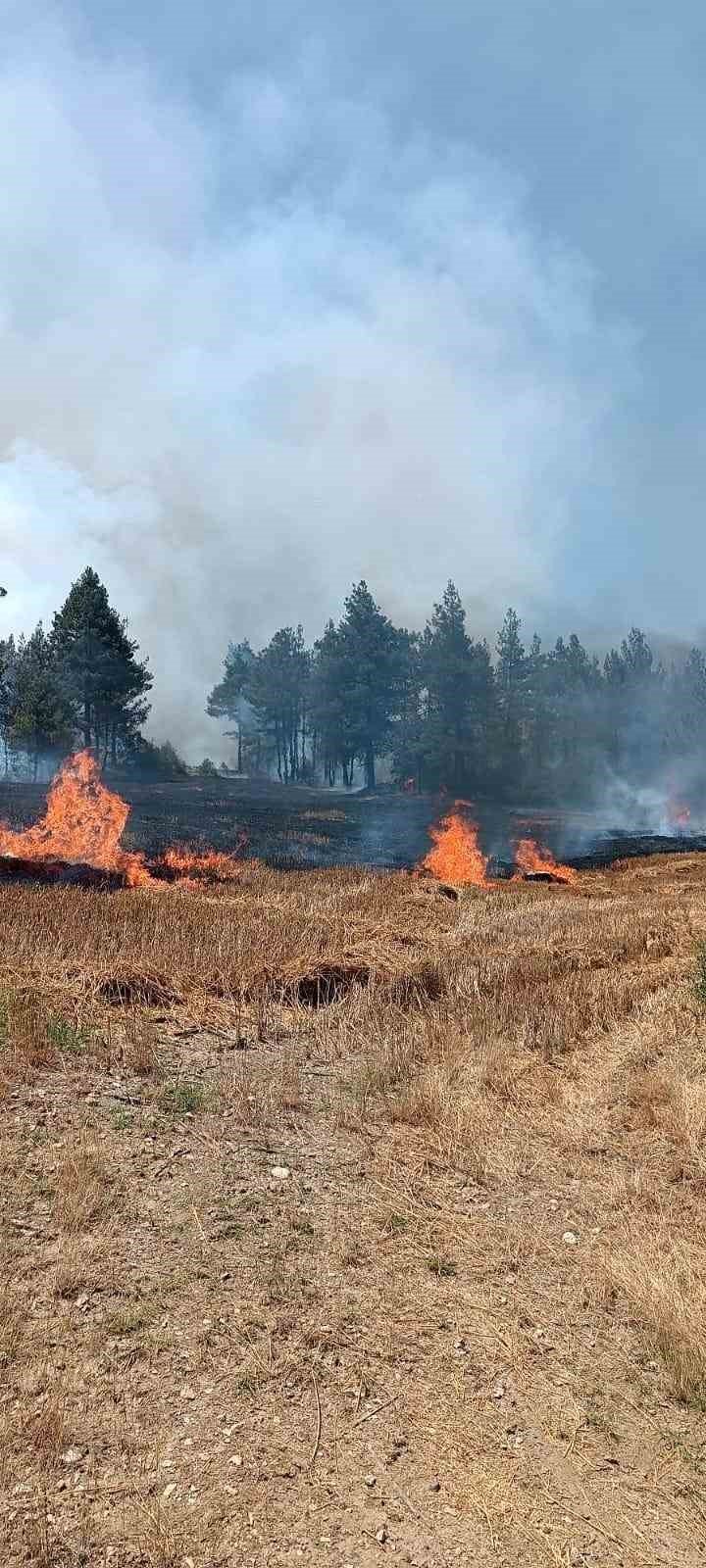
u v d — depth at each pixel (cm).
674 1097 802
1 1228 538
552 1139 742
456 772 7462
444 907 1800
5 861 2000
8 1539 340
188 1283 513
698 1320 504
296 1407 428
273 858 2858
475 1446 413
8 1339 446
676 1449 421
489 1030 969
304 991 1088
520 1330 500
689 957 1266
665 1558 361
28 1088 740
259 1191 628
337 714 7888
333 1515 368
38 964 1023
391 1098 795
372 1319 500
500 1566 351
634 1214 625
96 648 5775
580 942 1398
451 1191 654
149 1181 622
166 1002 1001
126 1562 337
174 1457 390
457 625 7325
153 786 5681
